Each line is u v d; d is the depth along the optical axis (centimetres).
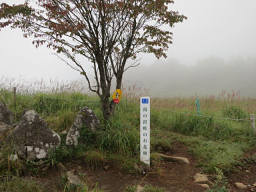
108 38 471
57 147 405
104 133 455
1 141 406
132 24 466
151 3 445
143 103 408
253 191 339
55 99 702
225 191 309
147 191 315
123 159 405
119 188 332
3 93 708
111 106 508
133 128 535
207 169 405
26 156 372
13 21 410
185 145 547
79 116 479
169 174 393
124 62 506
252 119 639
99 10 426
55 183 326
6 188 284
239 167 424
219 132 635
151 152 486
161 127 697
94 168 389
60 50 422
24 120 393
